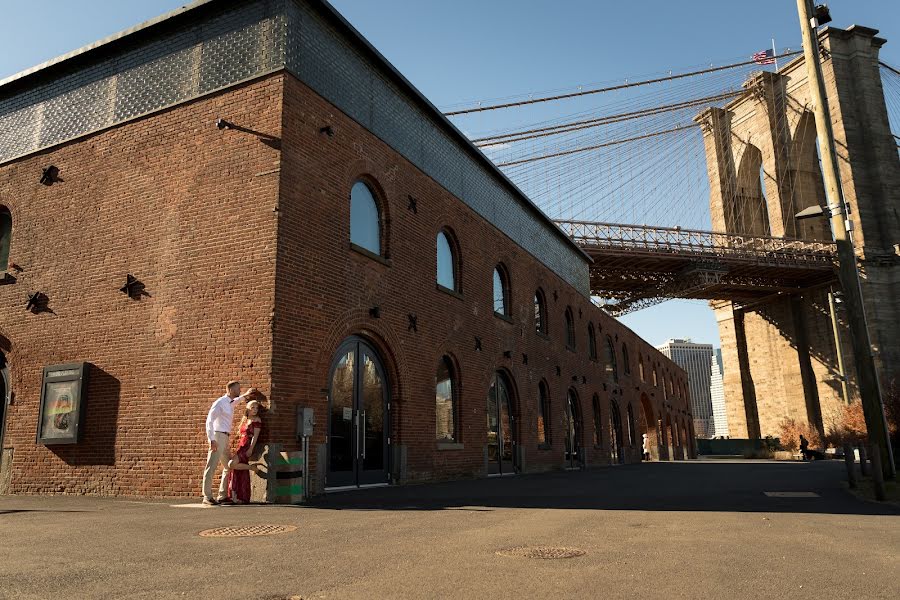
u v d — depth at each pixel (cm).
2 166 1368
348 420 1184
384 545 541
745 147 6781
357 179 1294
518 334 2027
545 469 2106
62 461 1118
